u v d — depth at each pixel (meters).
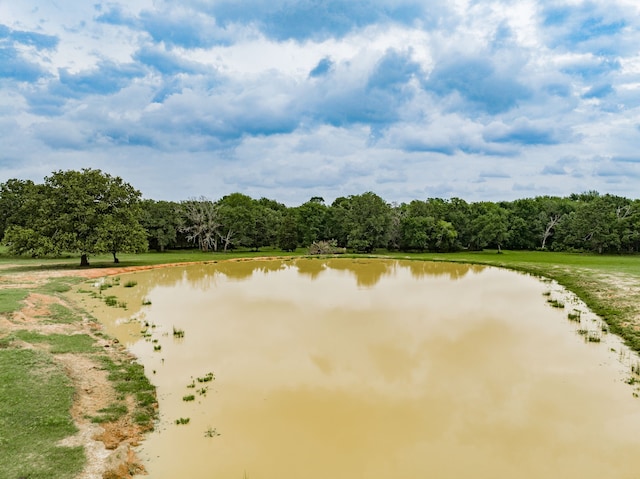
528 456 9.38
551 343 17.09
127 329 19.00
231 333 18.59
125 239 40.12
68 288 27.97
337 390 12.79
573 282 30.47
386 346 16.83
